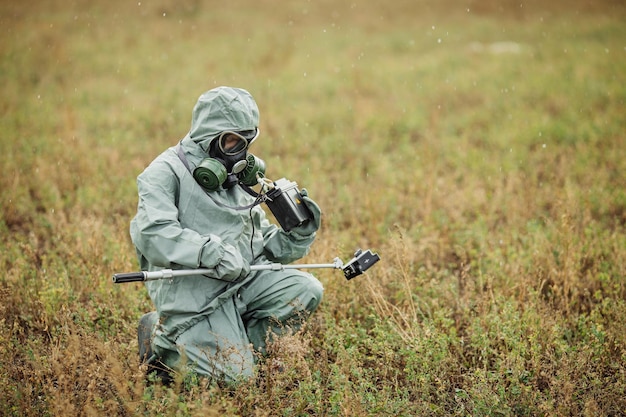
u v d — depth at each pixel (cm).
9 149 934
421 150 995
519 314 519
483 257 653
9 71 1406
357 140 1074
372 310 534
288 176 877
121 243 635
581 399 435
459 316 557
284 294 459
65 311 501
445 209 786
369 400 415
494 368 479
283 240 472
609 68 1482
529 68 1514
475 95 1313
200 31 1945
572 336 525
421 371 454
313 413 437
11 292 539
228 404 402
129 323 526
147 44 1747
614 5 2355
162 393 431
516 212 759
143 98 1270
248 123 431
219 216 436
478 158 960
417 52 1736
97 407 399
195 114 438
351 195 805
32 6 2141
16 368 449
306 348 455
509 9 2338
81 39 1758
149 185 423
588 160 926
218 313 442
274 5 2356
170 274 410
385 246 655
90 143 1001
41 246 700
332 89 1352
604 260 634
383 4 2389
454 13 2291
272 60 1575
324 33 1958
